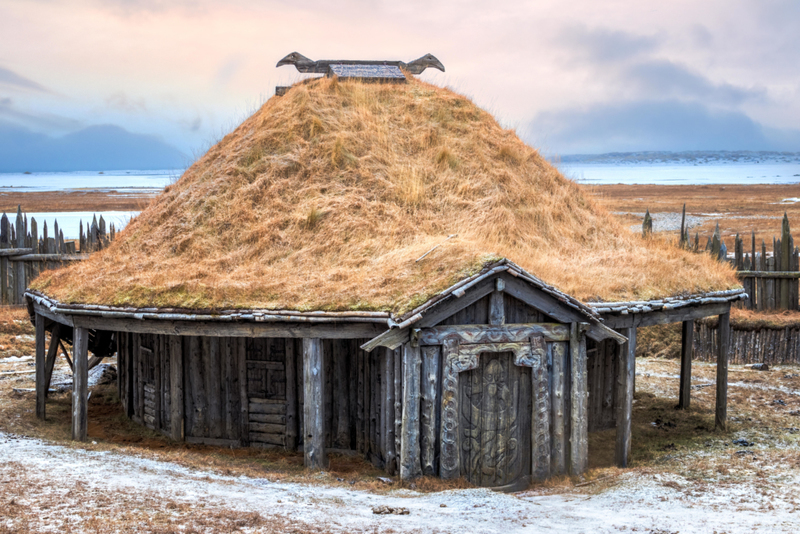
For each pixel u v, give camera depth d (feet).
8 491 22.65
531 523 22.82
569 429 32.32
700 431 42.63
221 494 25.45
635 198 257.75
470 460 30.78
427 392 30.04
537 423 31.37
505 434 31.22
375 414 34.83
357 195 41.50
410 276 32.60
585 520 23.29
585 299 34.65
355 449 36.52
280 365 37.19
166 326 34.14
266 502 24.64
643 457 37.11
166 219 43.34
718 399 43.32
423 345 29.96
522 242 41.39
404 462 29.89
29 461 28.71
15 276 73.10
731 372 59.26
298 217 39.88
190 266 37.40
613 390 43.60
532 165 50.75
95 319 36.04
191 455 34.76
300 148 45.32
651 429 43.16
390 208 40.78
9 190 424.05
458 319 30.58
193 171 48.96
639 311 35.91
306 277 35.04
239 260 37.76
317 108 48.39
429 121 50.24
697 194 292.40
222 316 32.55
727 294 42.04
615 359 43.47
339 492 28.07
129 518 20.38
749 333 62.75
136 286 35.91
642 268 41.14
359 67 57.21
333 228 38.83
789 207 205.77
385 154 45.62
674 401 50.42
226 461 34.19
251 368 37.73
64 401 46.91
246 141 47.29
